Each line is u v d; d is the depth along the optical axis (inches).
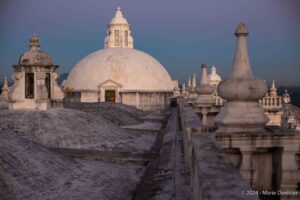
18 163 517.0
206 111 790.5
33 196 460.4
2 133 608.1
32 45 1024.9
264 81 323.3
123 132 1016.2
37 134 832.3
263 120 318.0
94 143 853.8
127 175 629.0
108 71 2364.7
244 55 328.8
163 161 674.8
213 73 2023.9
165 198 477.1
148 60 2513.5
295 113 1273.4
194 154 255.6
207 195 157.6
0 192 432.8
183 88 2322.8
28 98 1007.6
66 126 885.8
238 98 321.4
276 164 309.7
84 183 548.7
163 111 2112.5
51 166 565.0
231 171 197.0
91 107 1408.7
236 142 305.0
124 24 2741.1
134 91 2317.9
